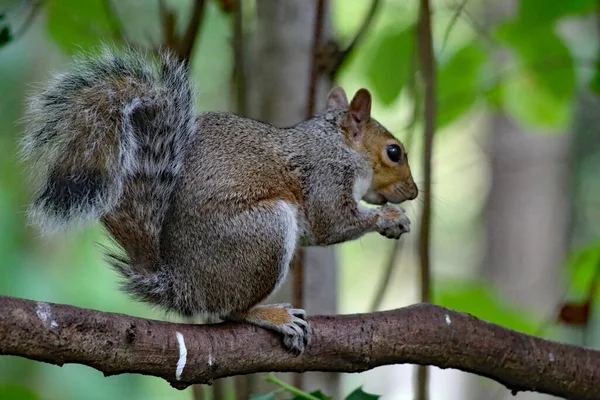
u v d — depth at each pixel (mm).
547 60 13430
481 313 13844
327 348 8422
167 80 8977
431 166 9984
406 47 12672
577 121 21594
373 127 11039
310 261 11883
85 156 8477
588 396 9359
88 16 11992
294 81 11969
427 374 9836
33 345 6848
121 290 8586
